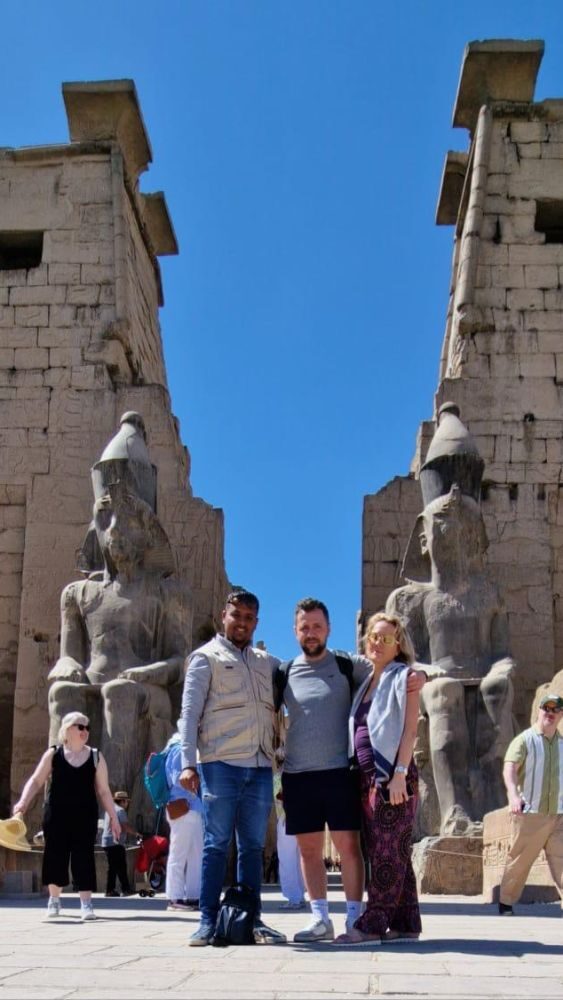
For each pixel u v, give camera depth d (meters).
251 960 5.50
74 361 18.42
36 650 16.97
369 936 6.11
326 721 6.45
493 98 19.22
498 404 17.64
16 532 17.77
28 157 19.56
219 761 6.34
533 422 17.55
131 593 14.90
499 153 18.95
